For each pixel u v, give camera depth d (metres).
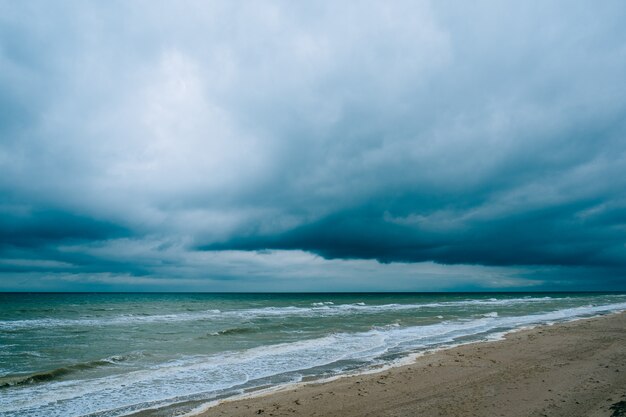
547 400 8.05
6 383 10.37
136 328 23.92
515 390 8.95
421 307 47.38
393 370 11.63
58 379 11.09
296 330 22.42
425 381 10.16
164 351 15.50
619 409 7.21
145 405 8.77
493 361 12.56
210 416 7.87
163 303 62.78
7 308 44.75
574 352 13.80
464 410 7.62
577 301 64.31
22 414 8.24
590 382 9.43
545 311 38.56
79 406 8.73
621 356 12.81
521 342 16.55
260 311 40.84
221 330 21.66
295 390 9.70
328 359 13.80
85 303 61.06
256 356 14.38
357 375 11.27
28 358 14.19
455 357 13.49
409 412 7.66
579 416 6.99
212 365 12.88
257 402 8.73
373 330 22.27
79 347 16.58
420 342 17.58
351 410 7.95
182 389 10.05
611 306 47.41
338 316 32.97
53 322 28.22
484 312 37.31
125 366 12.77
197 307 50.44
